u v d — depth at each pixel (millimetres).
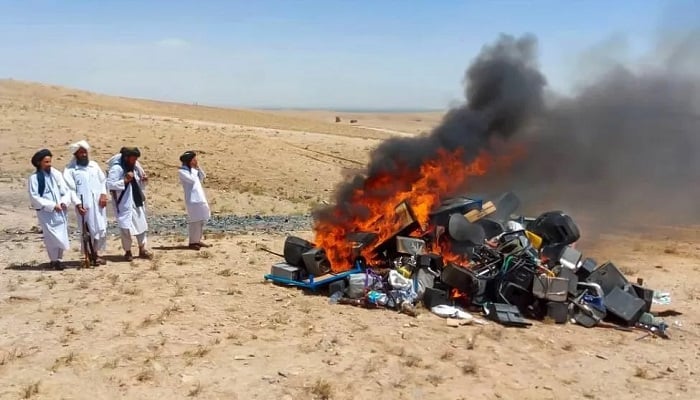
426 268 9703
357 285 9594
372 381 6828
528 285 9328
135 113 53000
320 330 8297
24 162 25609
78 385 6480
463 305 9633
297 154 33406
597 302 9414
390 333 8273
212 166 28344
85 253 11344
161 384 6594
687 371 7582
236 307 9141
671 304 10594
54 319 8359
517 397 6699
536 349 8047
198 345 7641
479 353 7754
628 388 7059
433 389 6742
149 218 18500
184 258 12352
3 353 7188
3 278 10336
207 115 66750
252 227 17328
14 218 17219
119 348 7430
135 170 11906
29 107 39969
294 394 6477
